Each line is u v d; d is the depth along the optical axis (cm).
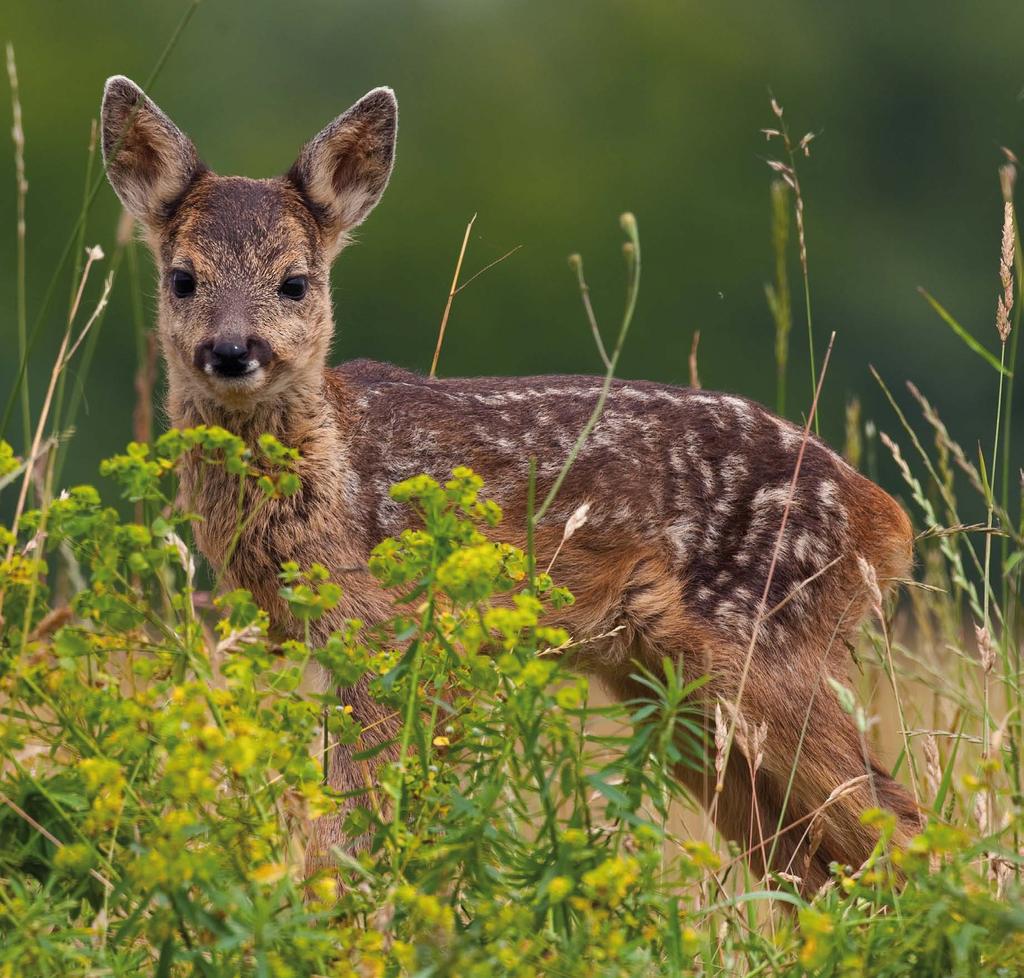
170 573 880
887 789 1045
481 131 3931
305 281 1102
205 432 768
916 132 3928
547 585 808
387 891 692
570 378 1172
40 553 782
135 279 1065
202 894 670
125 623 751
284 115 3847
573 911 690
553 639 709
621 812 681
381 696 773
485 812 688
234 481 1043
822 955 671
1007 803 864
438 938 627
